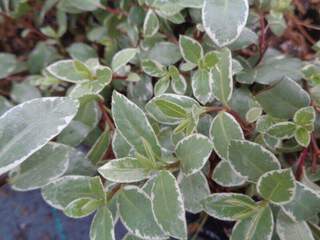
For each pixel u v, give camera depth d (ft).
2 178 0.64
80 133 0.72
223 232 0.74
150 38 0.83
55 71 0.73
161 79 0.75
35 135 0.58
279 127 0.62
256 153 0.58
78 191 0.61
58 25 1.03
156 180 0.56
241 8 0.64
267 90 0.66
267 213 0.58
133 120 0.60
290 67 0.73
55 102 0.60
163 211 0.55
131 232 0.58
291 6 0.89
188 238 0.73
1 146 0.58
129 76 0.78
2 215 0.76
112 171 0.57
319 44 0.81
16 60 0.94
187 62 0.73
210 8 0.64
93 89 0.71
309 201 0.57
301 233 0.59
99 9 0.94
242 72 0.73
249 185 0.70
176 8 0.77
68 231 0.74
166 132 0.69
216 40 0.64
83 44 0.92
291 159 0.71
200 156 0.57
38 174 0.62
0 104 0.85
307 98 0.64
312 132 0.66
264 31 0.79
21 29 1.05
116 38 0.91
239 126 0.61
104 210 0.58
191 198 0.62
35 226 0.75
